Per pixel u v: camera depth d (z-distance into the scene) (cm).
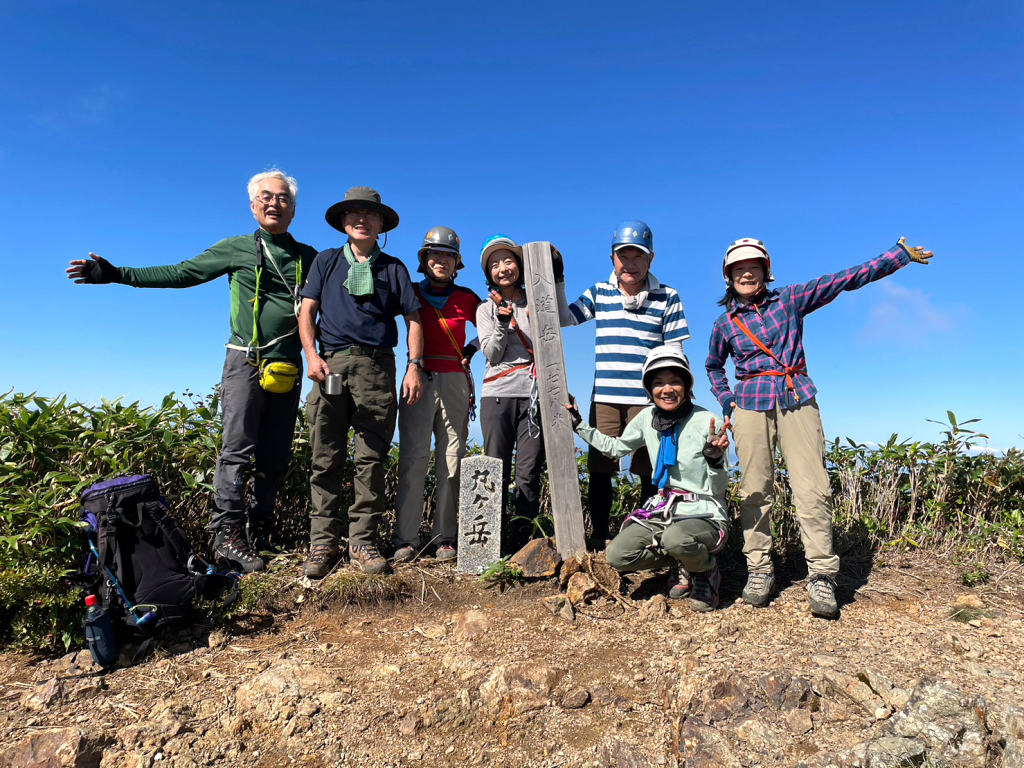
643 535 395
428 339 477
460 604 422
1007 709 269
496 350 455
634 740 291
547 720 307
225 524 439
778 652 338
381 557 445
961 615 384
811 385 393
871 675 300
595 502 502
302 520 533
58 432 424
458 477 485
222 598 395
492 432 473
